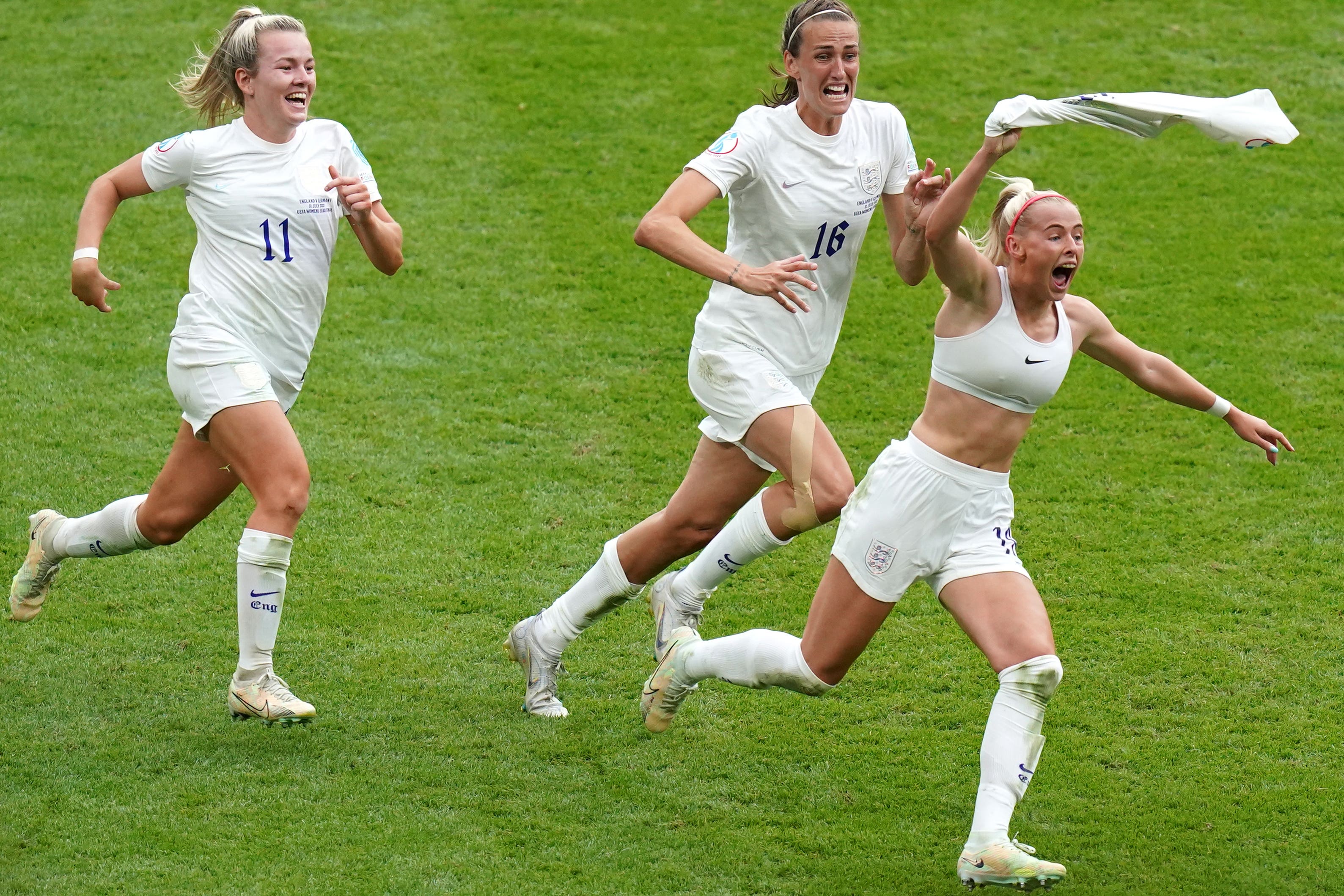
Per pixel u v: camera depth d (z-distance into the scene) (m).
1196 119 15.72
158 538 19.97
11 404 28.06
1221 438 28.28
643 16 45.16
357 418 28.34
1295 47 43.69
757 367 18.92
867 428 28.53
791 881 16.41
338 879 15.96
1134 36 44.19
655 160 38.31
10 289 32.12
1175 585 23.48
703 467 19.44
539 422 28.50
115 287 18.95
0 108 39.34
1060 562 24.17
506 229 35.47
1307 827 17.61
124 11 44.62
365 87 40.84
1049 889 16.28
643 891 16.06
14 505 24.72
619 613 23.03
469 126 39.53
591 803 17.88
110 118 39.12
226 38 18.88
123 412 28.06
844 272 19.55
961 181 15.20
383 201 36.28
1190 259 34.81
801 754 19.17
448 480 26.44
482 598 22.89
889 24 44.66
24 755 18.33
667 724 19.00
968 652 21.80
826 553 24.72
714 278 17.31
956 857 16.97
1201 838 17.39
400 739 19.17
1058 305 16.78
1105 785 18.52
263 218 18.78
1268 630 22.19
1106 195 37.47
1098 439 28.30
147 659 20.84
